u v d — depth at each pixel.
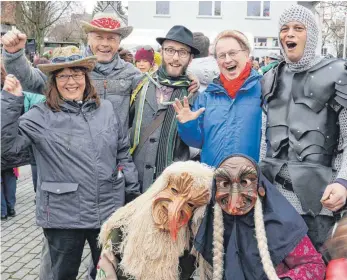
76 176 2.73
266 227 1.87
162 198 1.99
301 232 1.86
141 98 3.14
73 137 2.75
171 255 2.03
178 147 3.05
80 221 2.74
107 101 3.01
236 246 1.90
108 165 2.82
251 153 2.65
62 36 26.80
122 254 2.09
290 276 1.81
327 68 2.25
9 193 5.63
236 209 1.85
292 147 2.27
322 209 2.24
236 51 2.68
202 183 1.98
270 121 2.38
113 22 3.39
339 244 1.91
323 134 2.22
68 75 2.75
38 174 2.82
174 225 1.94
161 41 3.17
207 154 2.74
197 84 3.10
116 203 2.87
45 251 3.06
